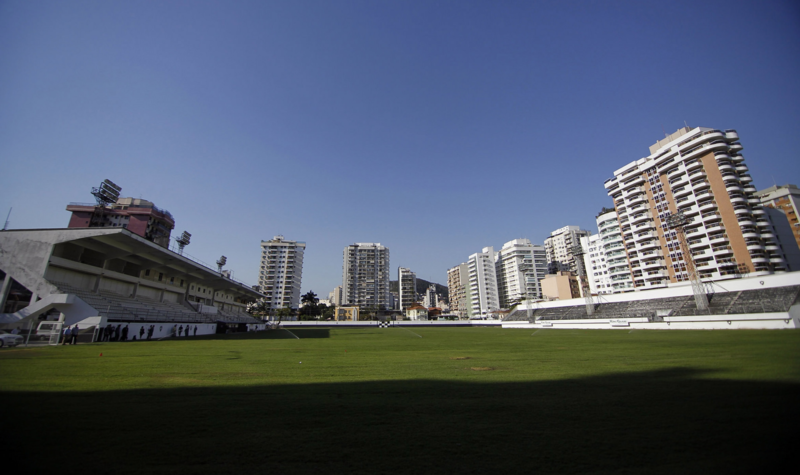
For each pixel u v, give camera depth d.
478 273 131.75
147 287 43.91
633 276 79.81
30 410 6.11
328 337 35.81
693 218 67.88
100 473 3.71
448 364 12.71
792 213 76.00
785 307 32.09
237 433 5.05
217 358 14.57
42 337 21.41
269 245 132.38
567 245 141.88
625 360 12.95
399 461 4.06
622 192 82.44
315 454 4.28
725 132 66.81
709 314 37.84
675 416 5.65
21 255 28.69
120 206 72.25
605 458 4.07
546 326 58.88
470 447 4.50
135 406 6.51
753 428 4.97
